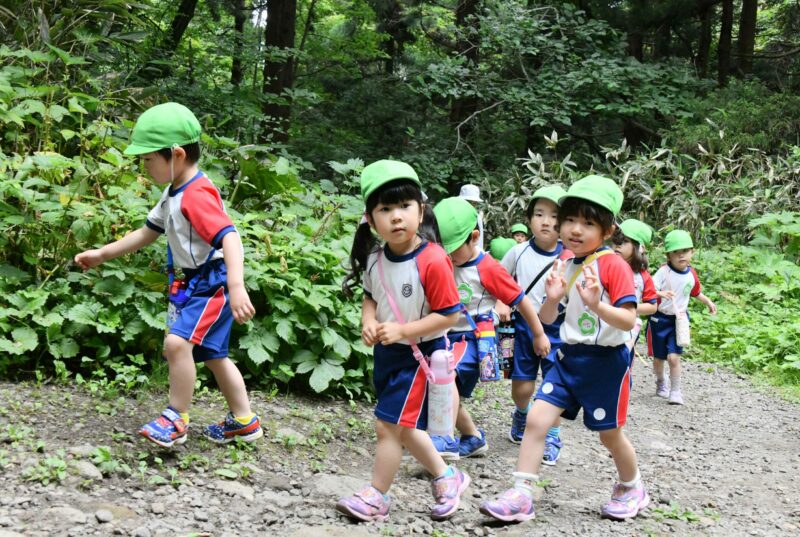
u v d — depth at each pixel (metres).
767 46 24.00
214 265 3.52
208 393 4.54
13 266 4.61
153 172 3.44
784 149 14.48
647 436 5.57
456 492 3.31
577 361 3.36
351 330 5.35
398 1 19.47
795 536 3.56
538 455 3.34
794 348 8.09
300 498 3.27
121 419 3.77
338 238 6.17
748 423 6.12
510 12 16.17
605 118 17.88
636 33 18.11
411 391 3.12
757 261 11.16
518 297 4.12
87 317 4.40
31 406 3.73
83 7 6.98
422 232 3.17
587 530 3.31
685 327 6.61
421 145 16.44
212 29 15.33
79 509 2.79
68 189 4.83
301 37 21.84
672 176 13.34
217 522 2.88
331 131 18.42
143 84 9.94
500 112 17.23
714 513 3.79
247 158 5.94
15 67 5.87
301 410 4.67
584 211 3.31
